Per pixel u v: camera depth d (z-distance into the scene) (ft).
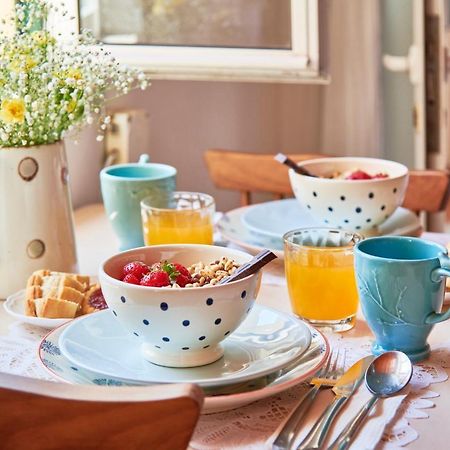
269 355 3.53
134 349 3.65
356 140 9.59
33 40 4.54
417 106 8.45
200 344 3.44
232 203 9.39
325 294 4.10
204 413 3.25
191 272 3.76
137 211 5.27
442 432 3.11
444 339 3.99
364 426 3.10
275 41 6.82
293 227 5.39
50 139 4.64
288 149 9.74
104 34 6.89
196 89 8.92
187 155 9.00
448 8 11.80
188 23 6.97
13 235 4.55
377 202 5.02
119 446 2.40
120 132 7.55
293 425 3.10
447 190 6.22
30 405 2.39
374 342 3.89
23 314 4.24
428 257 3.84
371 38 9.26
